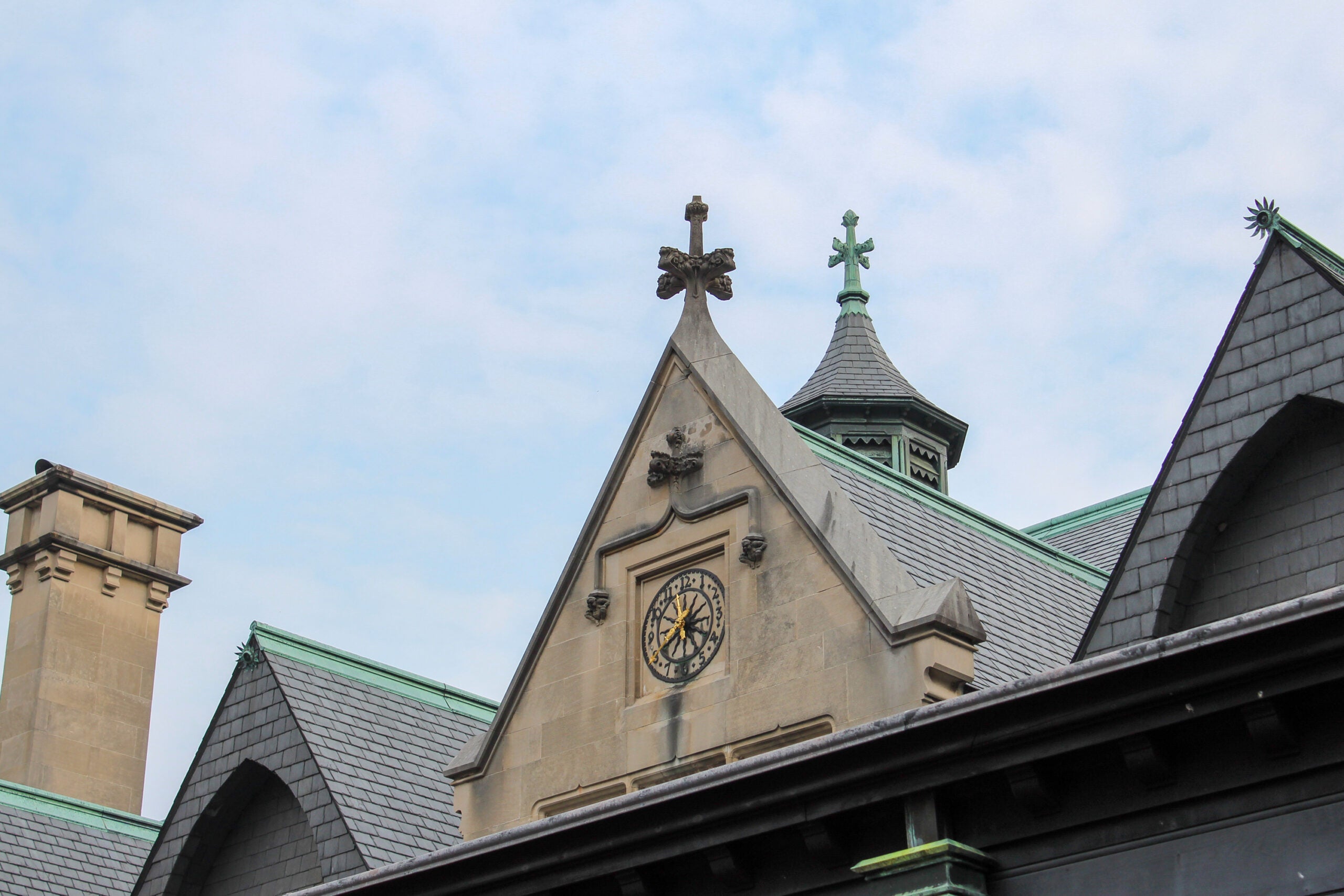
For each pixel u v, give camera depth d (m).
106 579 42.53
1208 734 18.59
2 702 41.28
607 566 26.66
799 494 24.84
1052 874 19.45
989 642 25.42
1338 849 17.70
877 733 20.03
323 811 29.34
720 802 21.33
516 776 26.44
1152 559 22.98
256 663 31.56
